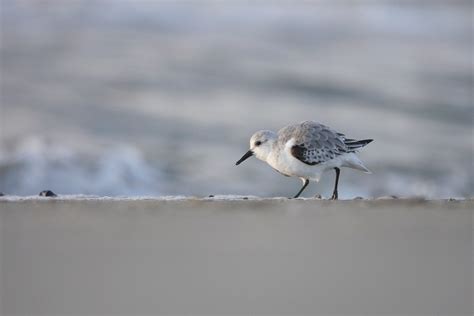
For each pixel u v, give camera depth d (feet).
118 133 65.92
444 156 63.00
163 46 107.45
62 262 18.93
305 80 90.79
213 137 65.62
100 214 25.89
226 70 94.58
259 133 31.86
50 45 106.22
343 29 122.72
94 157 55.83
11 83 84.99
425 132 70.38
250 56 103.50
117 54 102.17
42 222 24.04
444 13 131.54
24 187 50.90
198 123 70.49
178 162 57.93
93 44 107.04
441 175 57.41
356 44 115.34
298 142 30.50
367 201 29.25
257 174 56.13
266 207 27.58
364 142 31.68
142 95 81.41
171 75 91.25
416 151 63.16
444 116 77.71
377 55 108.78
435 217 25.30
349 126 71.67
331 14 128.98
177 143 63.31
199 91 84.33
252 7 128.06
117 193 51.24
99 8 122.31
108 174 53.21
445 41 120.47
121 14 121.39
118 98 80.02
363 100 82.33
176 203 28.73
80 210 26.66
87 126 67.77
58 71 91.86
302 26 122.93
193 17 122.21
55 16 119.44
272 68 96.58
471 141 68.69
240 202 29.19
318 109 78.59
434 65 103.96
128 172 54.39
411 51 113.09
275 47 110.11
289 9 129.08
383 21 128.36
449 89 89.86
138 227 23.48
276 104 79.46
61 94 80.79
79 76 89.40
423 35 123.34
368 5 131.64
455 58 109.29
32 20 117.80
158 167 56.39
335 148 30.73
